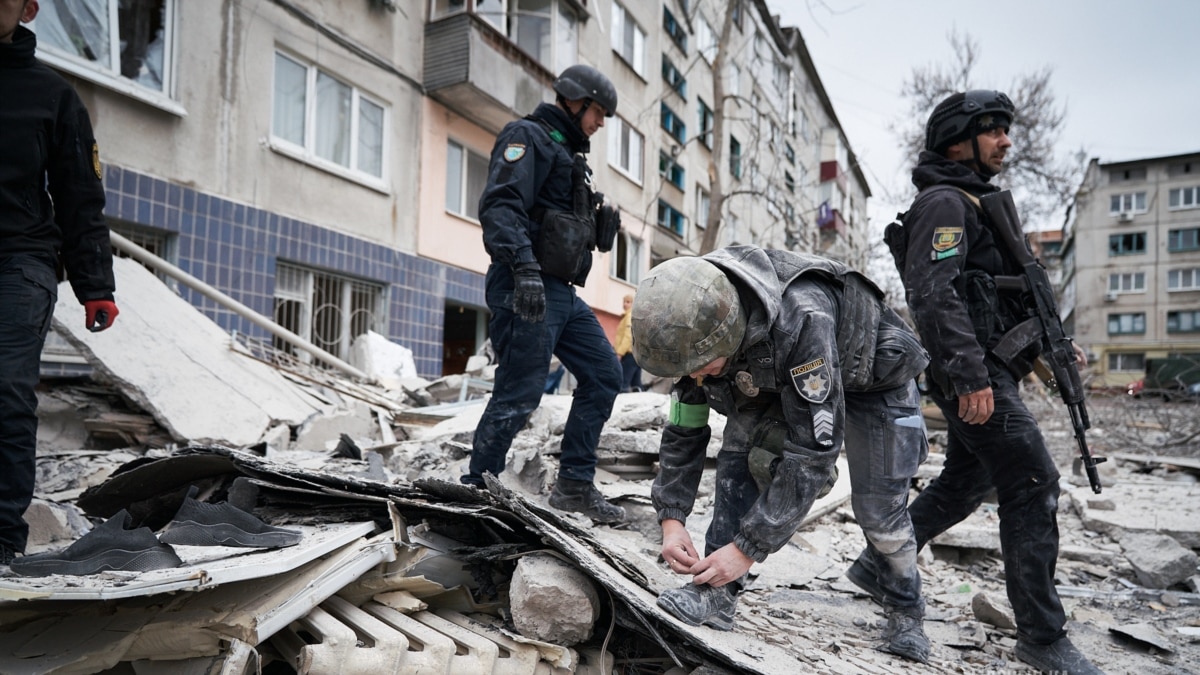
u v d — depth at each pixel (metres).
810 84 31.30
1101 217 44.31
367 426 5.36
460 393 7.66
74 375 5.14
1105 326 44.00
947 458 2.95
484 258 12.38
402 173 10.58
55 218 2.52
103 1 6.79
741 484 2.15
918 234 2.59
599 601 2.07
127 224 7.05
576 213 3.05
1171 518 4.76
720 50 14.32
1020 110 19.75
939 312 2.49
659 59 18.67
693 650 1.98
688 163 20.62
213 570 1.58
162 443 4.47
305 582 1.80
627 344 9.17
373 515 2.33
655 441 4.04
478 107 11.48
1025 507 2.50
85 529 2.84
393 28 10.35
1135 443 9.82
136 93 6.96
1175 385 23.84
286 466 2.58
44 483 3.61
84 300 2.55
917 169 2.81
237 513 2.03
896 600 2.46
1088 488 6.14
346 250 9.52
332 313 9.55
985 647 2.64
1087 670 2.39
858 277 2.19
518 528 2.21
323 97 9.41
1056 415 12.01
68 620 1.67
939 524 2.99
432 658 1.80
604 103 3.14
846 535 4.10
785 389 1.89
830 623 2.66
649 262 18.38
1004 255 2.64
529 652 1.94
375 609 2.01
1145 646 2.88
